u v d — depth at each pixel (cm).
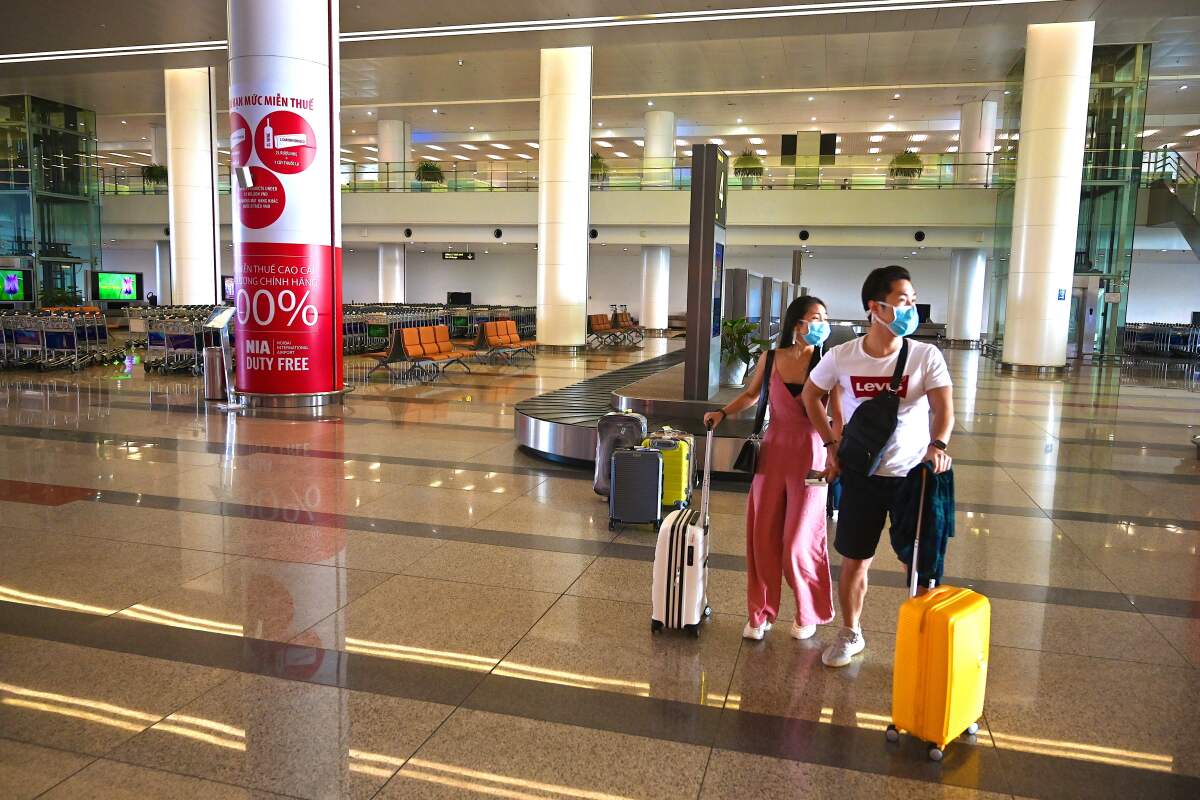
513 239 2919
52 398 1144
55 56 1712
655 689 333
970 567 504
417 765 276
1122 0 1323
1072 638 397
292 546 514
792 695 330
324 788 262
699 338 823
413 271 4262
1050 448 919
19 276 2452
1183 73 2455
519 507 619
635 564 493
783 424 372
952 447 916
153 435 878
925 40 2198
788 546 374
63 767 271
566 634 386
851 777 275
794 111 3181
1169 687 346
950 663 280
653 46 2330
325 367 1108
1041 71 1809
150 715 305
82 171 3116
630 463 555
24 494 627
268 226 1048
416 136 3878
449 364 1755
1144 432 1041
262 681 334
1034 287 1859
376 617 402
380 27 1534
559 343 2200
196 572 462
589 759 281
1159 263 3497
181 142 2386
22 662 348
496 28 1539
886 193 2592
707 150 788
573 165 2153
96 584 441
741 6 1395
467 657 360
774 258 3925
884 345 328
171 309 1916
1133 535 579
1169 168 2447
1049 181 1823
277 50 1014
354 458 783
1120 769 283
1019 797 266
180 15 1451
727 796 262
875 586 466
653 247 3195
